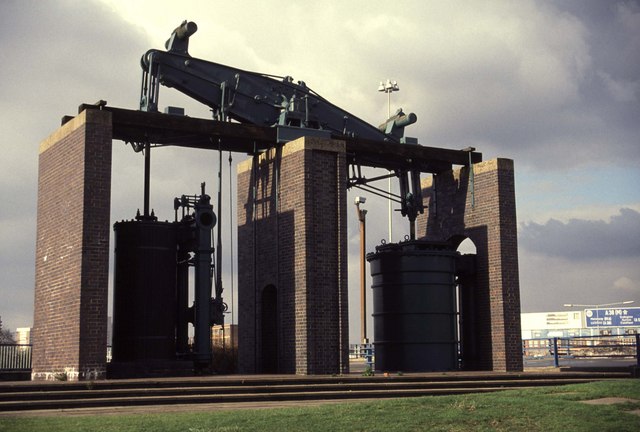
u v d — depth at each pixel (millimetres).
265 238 29766
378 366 31766
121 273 26953
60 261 25406
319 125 30344
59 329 24953
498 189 31297
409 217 33344
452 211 33281
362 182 32219
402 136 33375
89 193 24297
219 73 29453
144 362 25703
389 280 31438
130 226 26969
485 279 31516
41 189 27703
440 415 15094
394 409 15953
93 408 19000
